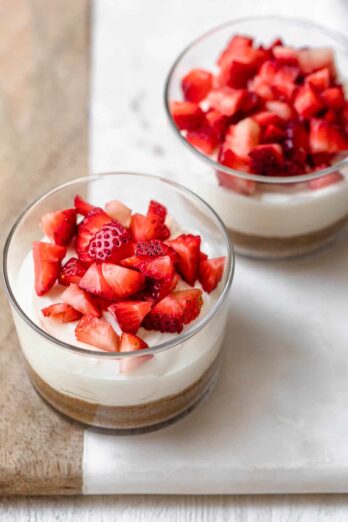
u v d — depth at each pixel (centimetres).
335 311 53
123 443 49
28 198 56
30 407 50
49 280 47
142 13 64
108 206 50
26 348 48
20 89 60
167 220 50
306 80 55
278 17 58
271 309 53
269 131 53
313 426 49
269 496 48
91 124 59
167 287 47
